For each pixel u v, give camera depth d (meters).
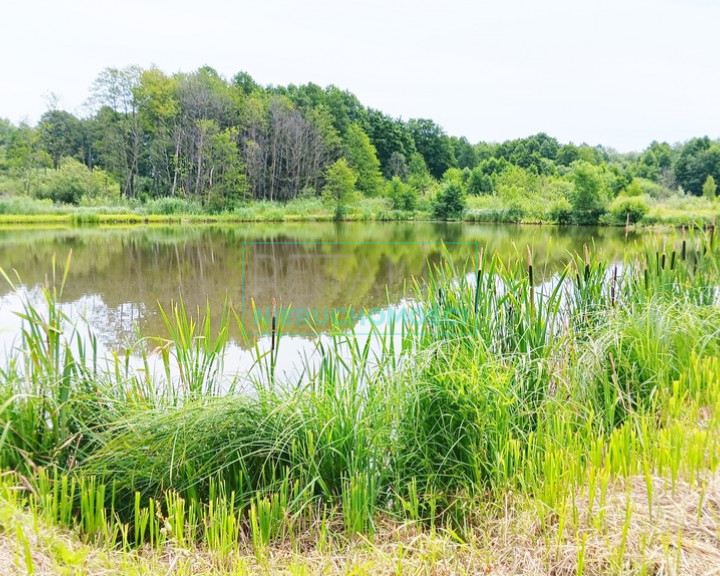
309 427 2.09
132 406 2.27
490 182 39.16
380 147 55.41
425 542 1.69
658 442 1.97
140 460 2.00
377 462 2.05
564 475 1.82
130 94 36.75
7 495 1.73
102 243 15.51
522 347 2.79
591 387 2.54
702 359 2.82
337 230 22.56
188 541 1.74
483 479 2.10
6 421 2.07
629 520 1.49
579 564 1.39
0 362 2.67
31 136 34.78
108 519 1.95
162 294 7.99
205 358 2.55
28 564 1.38
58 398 2.18
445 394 2.20
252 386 2.43
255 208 32.97
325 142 41.81
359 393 2.21
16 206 25.05
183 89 36.84
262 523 1.77
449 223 29.09
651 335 2.85
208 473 2.00
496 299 2.93
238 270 10.50
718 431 2.08
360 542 1.75
